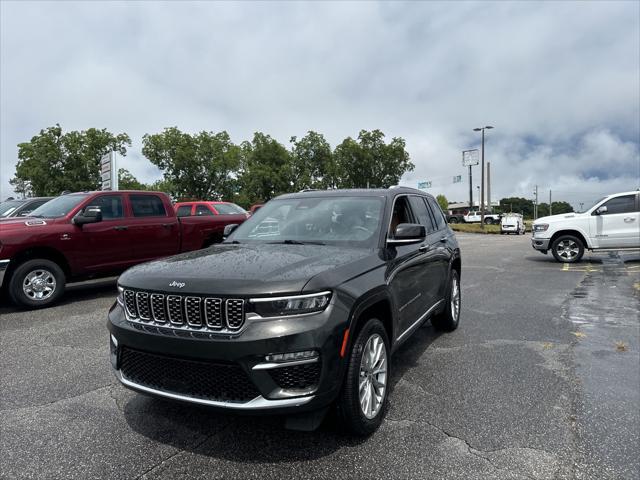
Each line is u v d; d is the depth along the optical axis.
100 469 2.73
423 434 3.10
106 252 8.17
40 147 34.56
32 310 7.27
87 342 5.44
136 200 8.84
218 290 2.66
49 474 2.69
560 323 6.14
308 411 2.62
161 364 2.81
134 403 3.67
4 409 3.58
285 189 42.25
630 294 8.24
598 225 12.88
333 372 2.68
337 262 3.11
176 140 42.12
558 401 3.61
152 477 2.65
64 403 3.69
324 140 43.38
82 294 8.73
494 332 5.69
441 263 5.16
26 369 4.50
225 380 2.63
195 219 9.77
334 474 2.64
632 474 2.62
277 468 2.71
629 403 3.57
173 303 2.77
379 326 3.24
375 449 2.91
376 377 3.23
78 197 8.34
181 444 3.01
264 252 3.41
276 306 2.61
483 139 40.25
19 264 7.32
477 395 3.74
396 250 3.83
